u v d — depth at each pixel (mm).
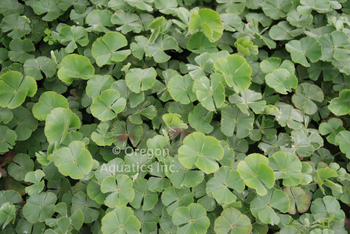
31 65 773
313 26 849
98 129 740
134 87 740
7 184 778
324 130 791
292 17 839
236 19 835
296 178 706
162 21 771
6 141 756
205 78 725
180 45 802
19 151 780
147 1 810
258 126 770
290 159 712
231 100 750
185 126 714
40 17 856
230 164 725
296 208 746
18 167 773
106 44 771
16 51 822
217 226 702
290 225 715
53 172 752
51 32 813
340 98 792
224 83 729
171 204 710
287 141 764
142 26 819
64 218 703
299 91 804
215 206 713
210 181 702
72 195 744
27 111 765
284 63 790
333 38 805
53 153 700
